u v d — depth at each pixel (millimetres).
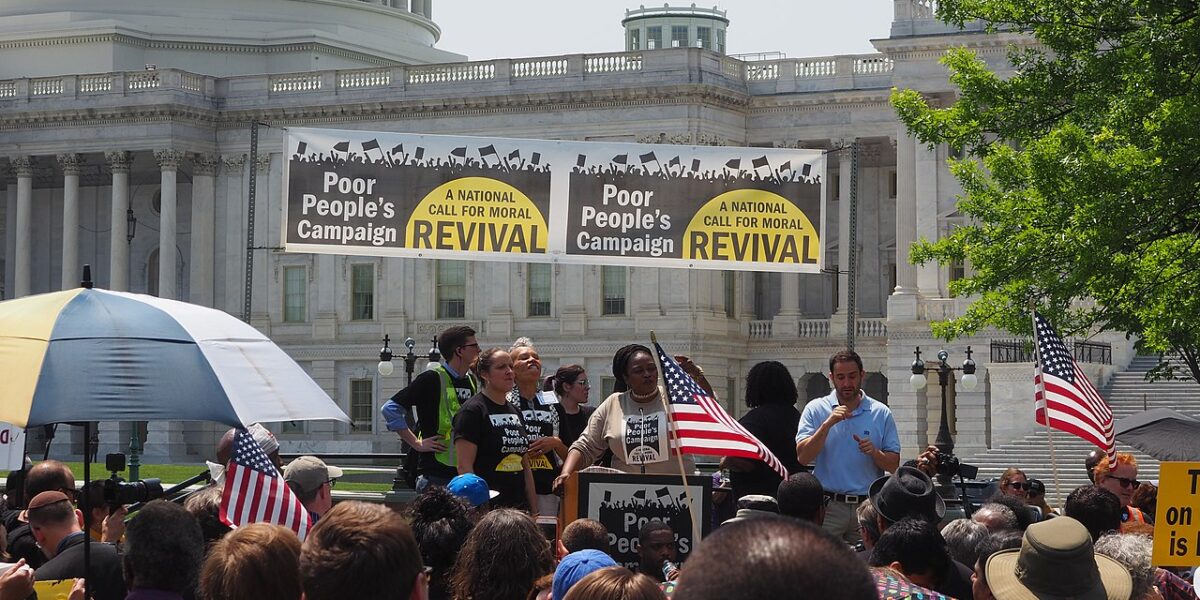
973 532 17391
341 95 106250
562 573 14266
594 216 31922
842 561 7648
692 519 18516
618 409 21953
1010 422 77125
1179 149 35344
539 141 31969
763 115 101438
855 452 23172
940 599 14227
